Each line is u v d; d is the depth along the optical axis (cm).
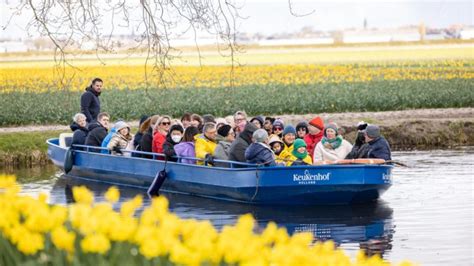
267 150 2978
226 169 3012
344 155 3158
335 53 13738
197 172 3144
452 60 11825
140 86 8506
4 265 1247
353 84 8531
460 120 5369
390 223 2586
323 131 3256
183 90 7969
